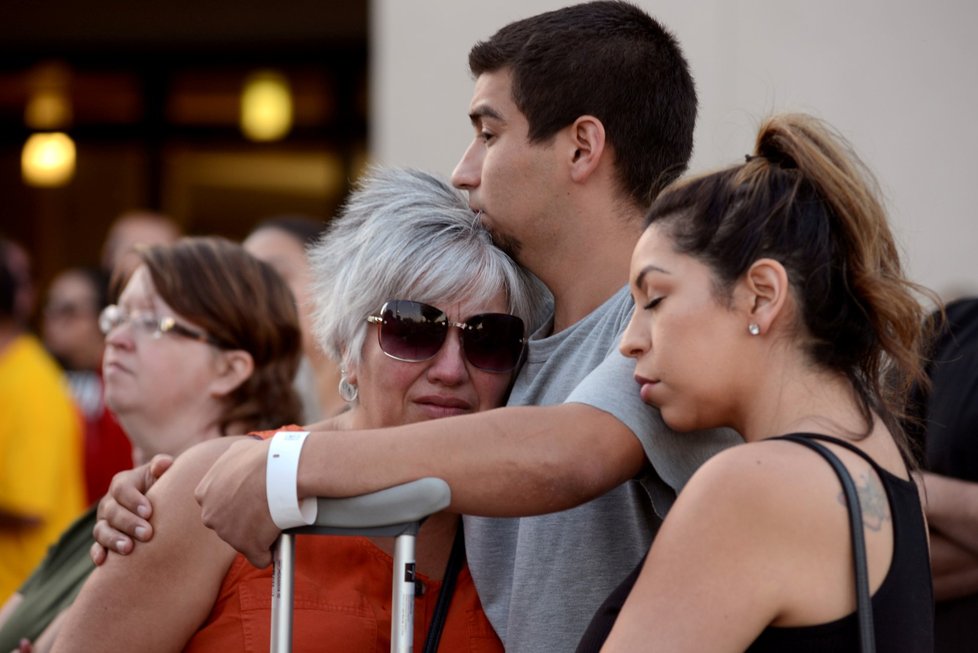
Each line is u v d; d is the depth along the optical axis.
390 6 15.41
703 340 5.29
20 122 26.86
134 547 6.48
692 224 5.36
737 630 4.93
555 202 6.46
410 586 5.54
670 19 14.33
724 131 13.99
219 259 9.05
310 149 25.77
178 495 6.52
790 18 14.20
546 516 6.35
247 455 5.65
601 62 6.41
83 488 14.77
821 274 5.27
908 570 5.19
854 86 14.16
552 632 6.24
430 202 6.77
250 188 26.06
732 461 5.06
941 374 8.50
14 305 14.01
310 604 6.38
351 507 5.51
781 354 5.28
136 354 8.86
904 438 5.74
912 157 14.12
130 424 8.95
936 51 14.09
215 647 6.38
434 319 6.52
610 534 6.26
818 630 4.96
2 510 13.45
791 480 4.97
